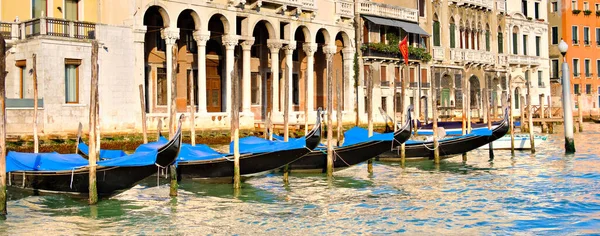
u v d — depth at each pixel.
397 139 24.22
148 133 30.03
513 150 31.00
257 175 21.75
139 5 30.19
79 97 27.77
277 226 16.17
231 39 33.97
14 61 27.69
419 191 20.91
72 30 27.56
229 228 15.99
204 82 32.94
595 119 60.50
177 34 31.53
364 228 15.92
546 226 16.02
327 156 23.00
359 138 24.14
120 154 22.25
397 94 44.94
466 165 27.44
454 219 16.86
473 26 52.06
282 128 34.50
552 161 28.67
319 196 19.97
